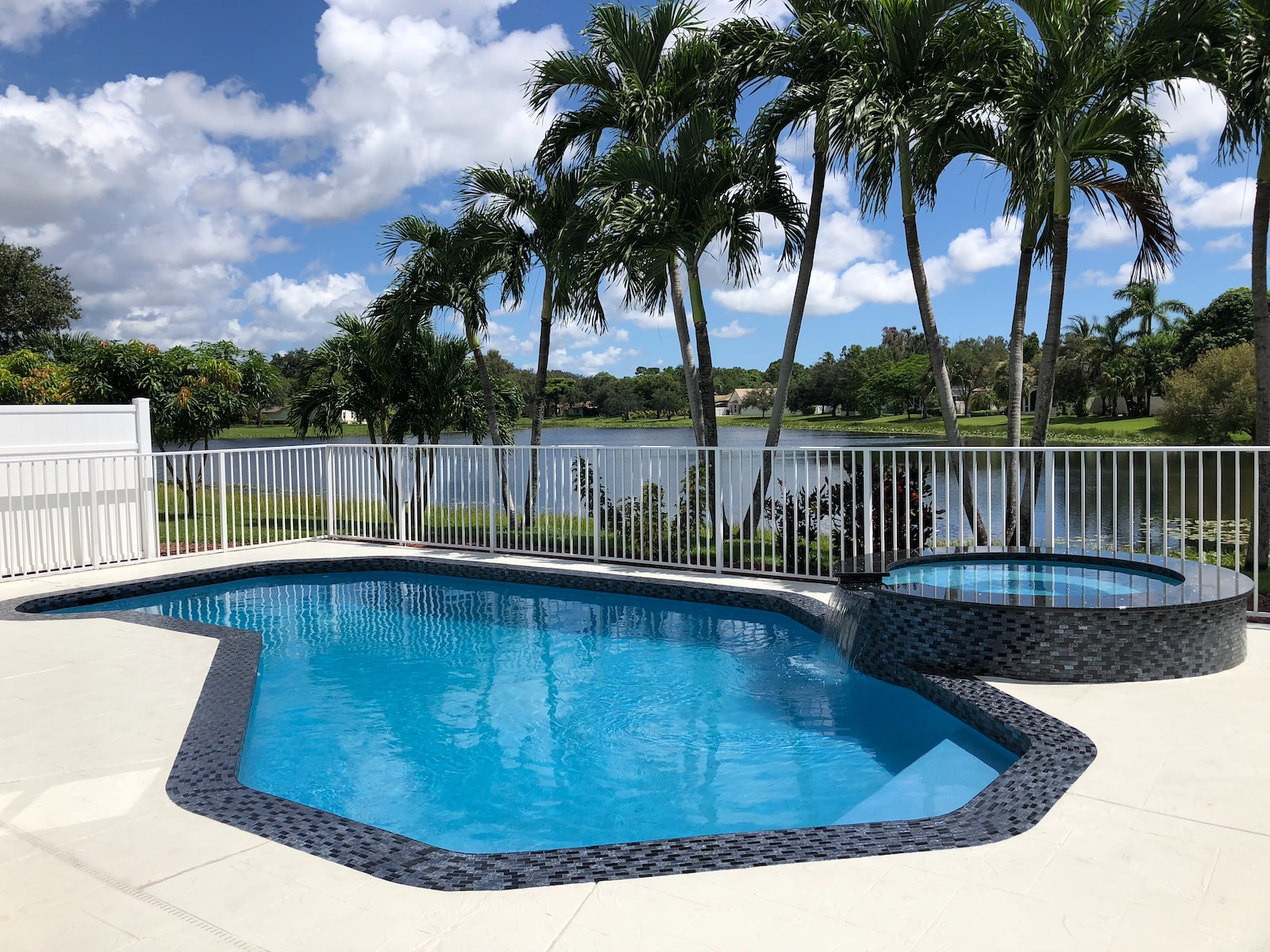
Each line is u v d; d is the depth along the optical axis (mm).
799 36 7820
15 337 36625
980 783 3312
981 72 6988
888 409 82875
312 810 2783
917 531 7539
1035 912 2018
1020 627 4090
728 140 8367
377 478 9797
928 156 7457
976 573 5219
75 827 2658
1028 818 2555
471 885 2227
